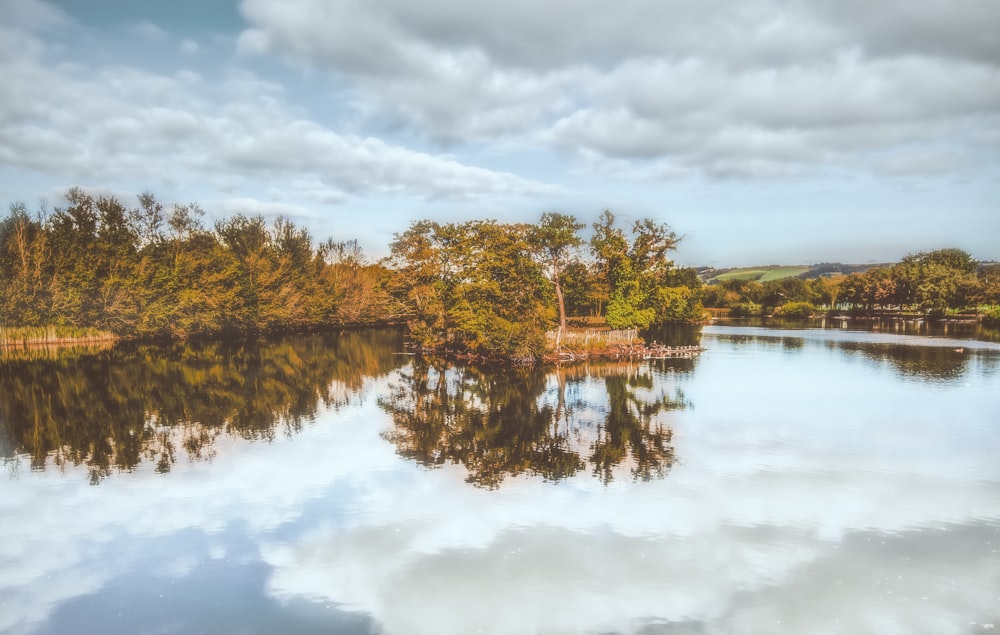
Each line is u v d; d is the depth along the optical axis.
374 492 19.30
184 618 12.20
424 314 69.19
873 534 15.84
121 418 30.75
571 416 30.75
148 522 16.98
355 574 13.94
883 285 140.25
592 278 84.00
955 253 156.50
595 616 12.10
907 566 14.09
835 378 43.12
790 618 11.96
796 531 16.05
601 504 18.05
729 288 185.50
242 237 100.06
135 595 13.10
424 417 30.78
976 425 28.02
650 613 12.18
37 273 70.81
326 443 25.48
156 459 23.08
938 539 15.55
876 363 51.56
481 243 65.38
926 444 24.67
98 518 17.30
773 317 149.62
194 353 64.94
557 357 55.12
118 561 14.66
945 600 12.61
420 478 20.64
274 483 20.25
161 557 14.86
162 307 77.19
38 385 41.91
